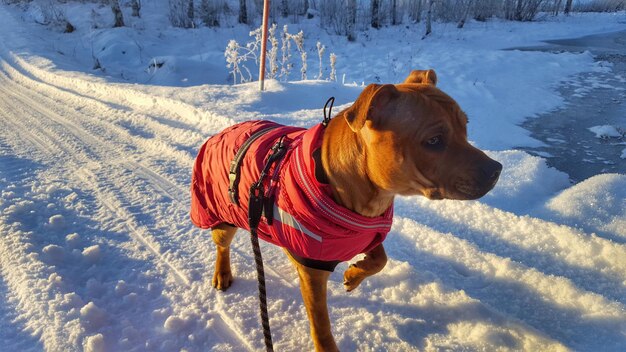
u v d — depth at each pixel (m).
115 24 5.61
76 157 1.80
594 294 0.85
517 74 3.24
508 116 2.29
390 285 0.98
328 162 0.70
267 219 0.75
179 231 1.24
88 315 0.90
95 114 2.37
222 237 0.96
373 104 0.63
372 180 0.68
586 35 5.50
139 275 1.06
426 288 0.95
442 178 0.63
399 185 0.67
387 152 0.64
